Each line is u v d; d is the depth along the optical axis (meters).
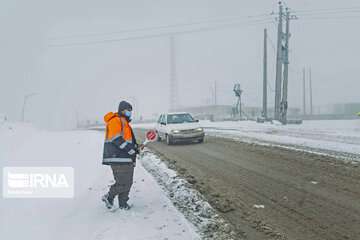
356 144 13.89
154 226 5.34
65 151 12.41
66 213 5.98
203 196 6.86
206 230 5.20
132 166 6.17
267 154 11.83
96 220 5.64
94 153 12.27
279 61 34.41
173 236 4.96
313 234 4.99
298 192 6.98
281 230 5.15
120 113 6.17
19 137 15.00
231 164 10.21
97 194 7.09
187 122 17.23
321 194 6.79
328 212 5.80
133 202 6.57
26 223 5.49
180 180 8.17
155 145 16.41
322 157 10.74
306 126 29.53
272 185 7.57
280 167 9.48
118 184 6.09
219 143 16.05
